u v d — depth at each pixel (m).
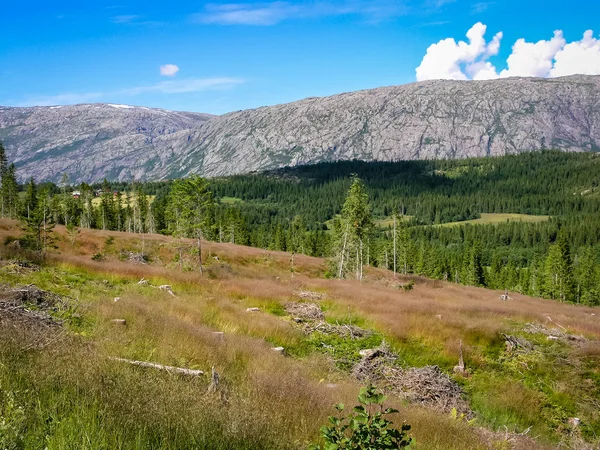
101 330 8.54
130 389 4.75
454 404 10.45
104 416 3.97
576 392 11.95
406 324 15.71
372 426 3.28
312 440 5.39
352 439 3.24
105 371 5.20
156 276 20.47
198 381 6.33
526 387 12.15
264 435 4.61
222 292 19.75
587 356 13.70
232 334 11.47
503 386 12.05
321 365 11.15
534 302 32.91
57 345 5.81
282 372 8.57
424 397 10.54
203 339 9.72
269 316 15.48
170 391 5.05
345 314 17.47
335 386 8.77
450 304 22.03
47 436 3.44
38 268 16.38
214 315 14.03
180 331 9.82
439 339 14.61
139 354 7.69
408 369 12.24
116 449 3.55
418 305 19.70
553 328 18.39
